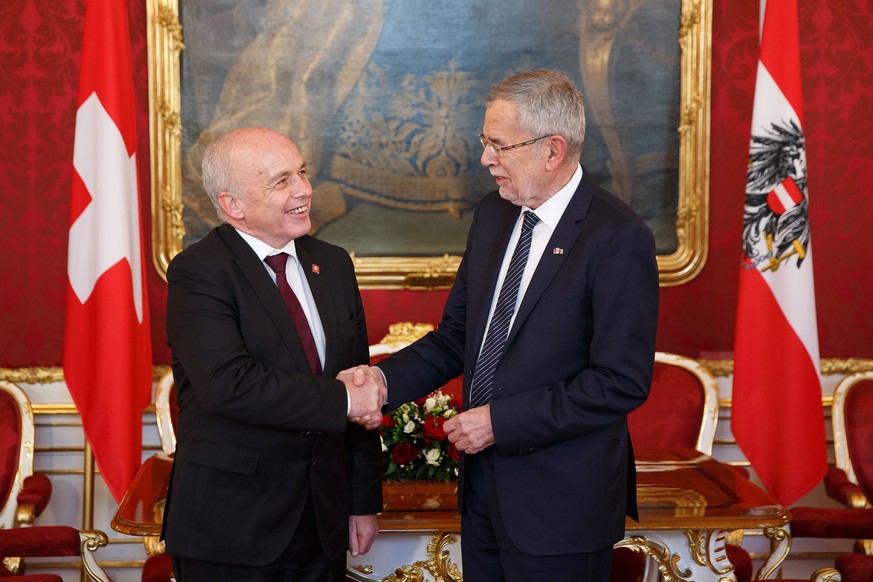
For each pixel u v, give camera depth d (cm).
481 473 246
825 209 442
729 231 445
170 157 427
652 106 439
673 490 306
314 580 246
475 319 251
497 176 245
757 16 439
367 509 260
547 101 235
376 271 437
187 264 241
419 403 327
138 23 425
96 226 376
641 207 443
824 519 331
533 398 229
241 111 431
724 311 446
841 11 438
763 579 334
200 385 231
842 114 440
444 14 433
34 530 322
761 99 388
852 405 399
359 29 431
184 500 236
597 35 435
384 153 437
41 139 425
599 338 230
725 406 443
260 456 236
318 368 249
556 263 237
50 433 430
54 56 423
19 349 429
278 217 242
